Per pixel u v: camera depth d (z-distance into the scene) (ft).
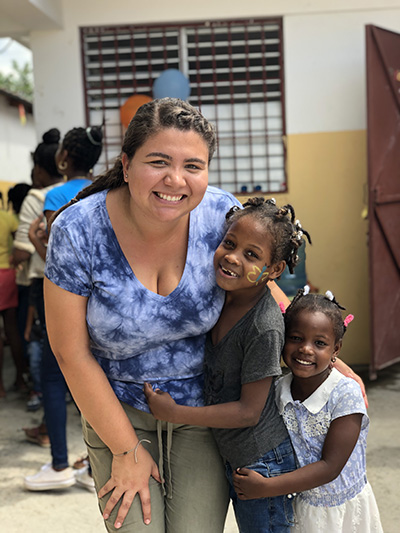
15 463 12.30
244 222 5.55
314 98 17.15
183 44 17.08
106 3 16.85
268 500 6.02
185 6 16.83
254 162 17.53
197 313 5.72
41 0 15.31
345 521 6.26
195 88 17.44
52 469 11.03
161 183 5.02
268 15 16.88
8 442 13.52
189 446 6.03
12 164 35.35
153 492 5.82
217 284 5.78
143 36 17.15
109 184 5.71
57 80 17.13
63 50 17.04
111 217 5.51
